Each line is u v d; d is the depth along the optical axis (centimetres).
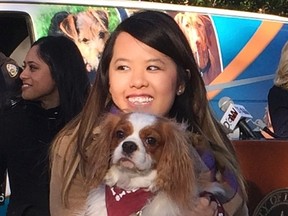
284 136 542
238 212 323
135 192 296
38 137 419
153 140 292
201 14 645
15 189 421
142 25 313
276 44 685
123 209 296
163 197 293
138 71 312
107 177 300
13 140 420
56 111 434
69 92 433
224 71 641
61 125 429
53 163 318
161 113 315
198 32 636
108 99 325
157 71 313
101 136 300
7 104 518
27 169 416
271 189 384
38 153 415
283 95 549
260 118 646
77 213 308
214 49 640
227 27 657
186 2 1233
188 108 332
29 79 435
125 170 294
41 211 408
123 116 299
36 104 434
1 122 424
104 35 570
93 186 300
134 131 293
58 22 557
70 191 310
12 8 545
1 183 441
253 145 392
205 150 316
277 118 550
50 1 560
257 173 390
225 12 664
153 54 311
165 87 314
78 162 308
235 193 317
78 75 440
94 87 325
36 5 554
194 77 329
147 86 312
